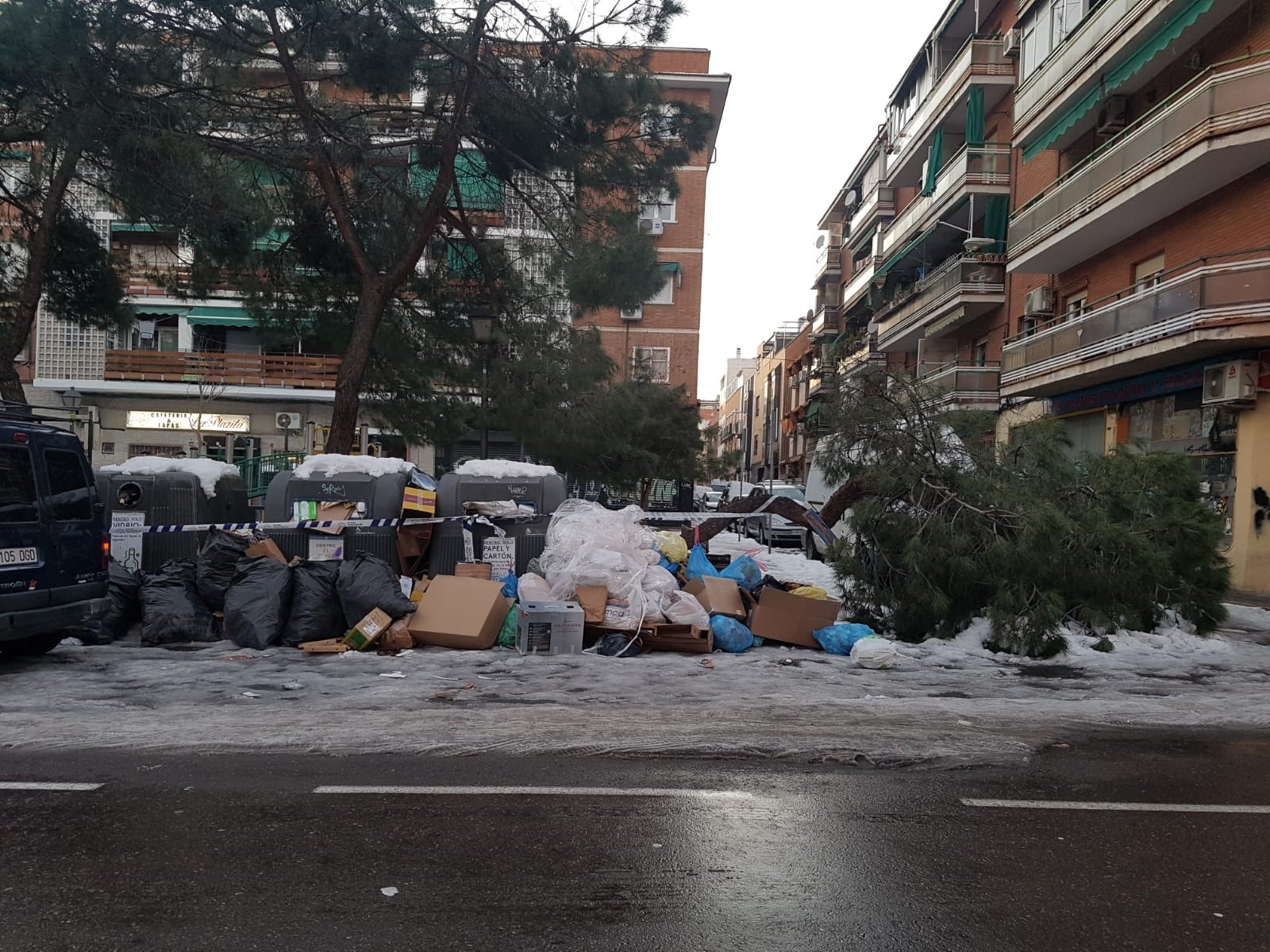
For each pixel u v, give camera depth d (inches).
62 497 293.4
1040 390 906.7
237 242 542.3
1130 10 728.3
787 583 411.2
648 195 611.8
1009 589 349.1
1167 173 660.1
